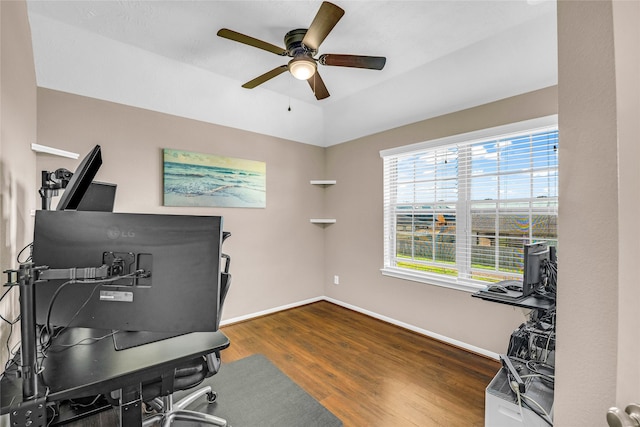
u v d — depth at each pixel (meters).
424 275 3.03
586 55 0.63
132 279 0.98
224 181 3.24
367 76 2.79
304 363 2.45
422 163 3.12
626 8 0.49
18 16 1.67
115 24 2.04
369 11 1.89
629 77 0.48
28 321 0.82
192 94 2.86
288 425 1.74
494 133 2.49
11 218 1.50
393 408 1.89
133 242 0.98
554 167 2.23
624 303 0.49
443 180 2.94
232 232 3.34
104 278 0.94
